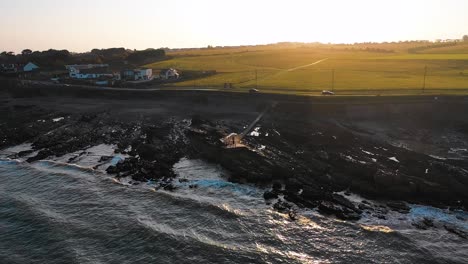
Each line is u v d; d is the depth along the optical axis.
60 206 48.44
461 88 92.62
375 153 60.12
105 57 189.12
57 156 64.62
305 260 37.38
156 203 48.28
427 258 37.09
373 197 47.19
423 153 62.03
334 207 44.59
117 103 101.12
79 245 40.34
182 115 87.38
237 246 39.62
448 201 45.56
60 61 165.38
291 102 86.81
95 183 54.25
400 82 105.38
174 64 172.25
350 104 83.00
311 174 52.22
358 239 39.94
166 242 40.47
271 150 61.47
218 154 59.41
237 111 88.62
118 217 45.41
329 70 139.75
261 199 48.31
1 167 60.97
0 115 92.81
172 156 62.16
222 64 172.00
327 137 65.81
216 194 49.97
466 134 71.38
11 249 40.00
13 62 164.88
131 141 70.38
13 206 48.56
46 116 90.00
